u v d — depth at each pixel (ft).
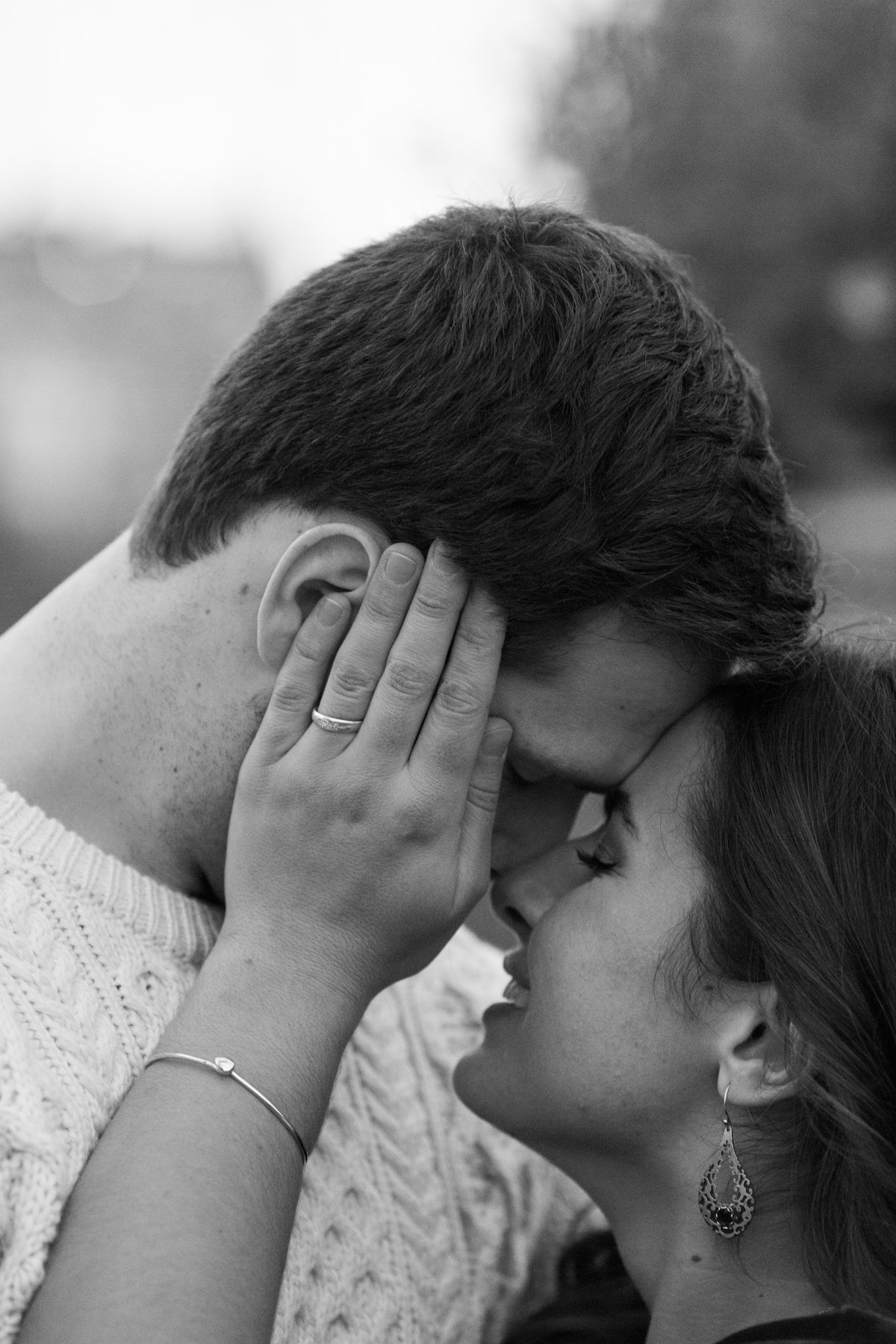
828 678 4.67
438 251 4.33
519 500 4.08
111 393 43.70
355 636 4.13
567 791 5.03
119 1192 3.56
